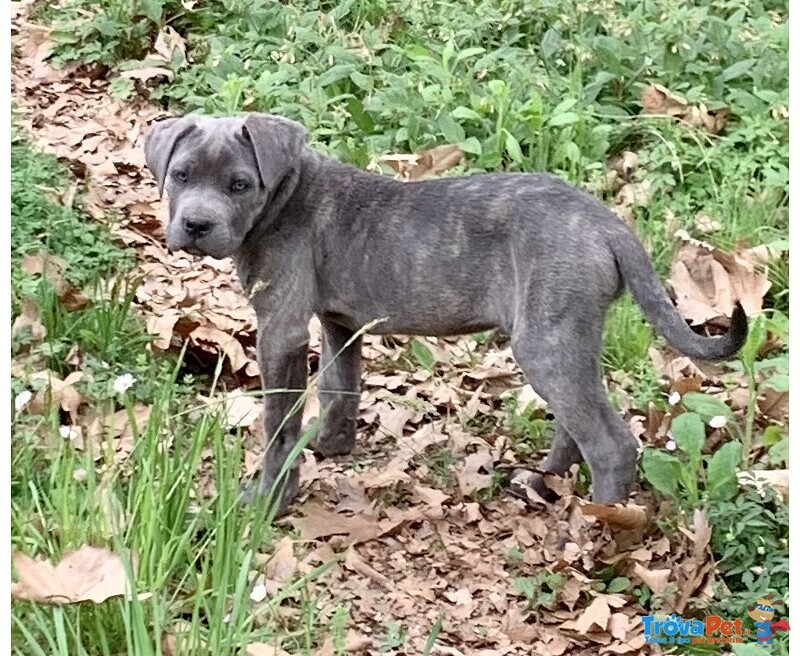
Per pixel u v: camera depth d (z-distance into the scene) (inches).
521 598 96.3
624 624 94.3
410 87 133.3
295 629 93.1
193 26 147.2
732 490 99.2
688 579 95.6
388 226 99.5
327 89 136.2
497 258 98.3
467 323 100.0
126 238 121.3
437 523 100.5
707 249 120.0
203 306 116.2
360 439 107.9
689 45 138.6
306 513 100.4
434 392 111.5
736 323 94.7
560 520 100.7
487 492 103.1
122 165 130.3
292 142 98.7
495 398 111.3
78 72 142.7
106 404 103.6
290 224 100.0
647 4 144.4
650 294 97.0
